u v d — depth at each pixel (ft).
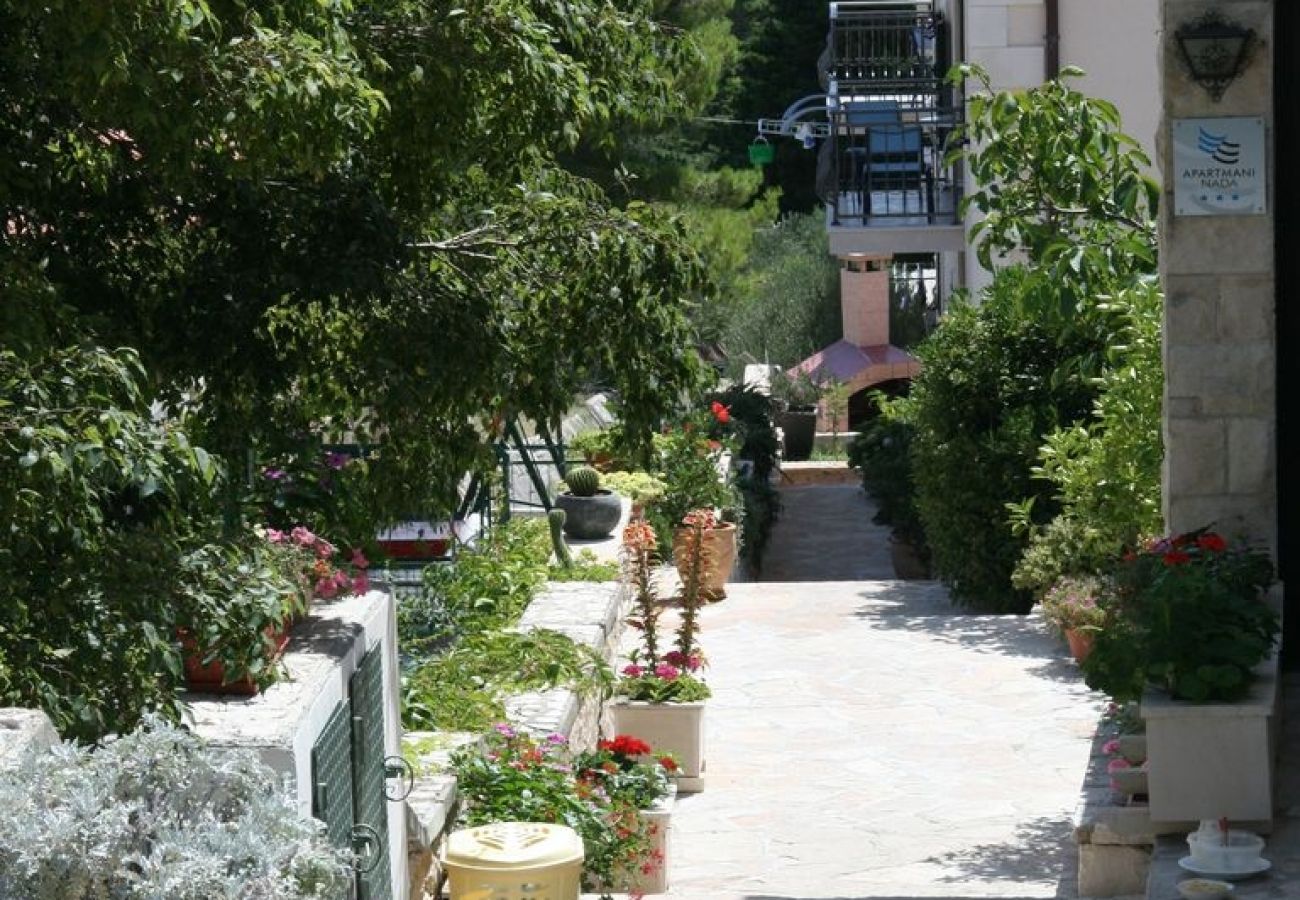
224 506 25.57
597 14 33.37
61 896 15.97
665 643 57.77
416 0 30.19
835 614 62.39
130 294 30.86
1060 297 43.52
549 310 33.42
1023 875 36.73
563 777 33.83
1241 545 32.73
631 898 32.50
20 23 25.68
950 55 83.71
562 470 66.69
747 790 44.04
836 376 116.47
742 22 158.40
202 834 16.84
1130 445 44.73
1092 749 36.32
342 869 17.98
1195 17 32.17
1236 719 27.68
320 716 23.08
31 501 20.98
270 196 30.71
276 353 31.27
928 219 76.38
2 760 17.35
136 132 26.71
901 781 44.27
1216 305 32.60
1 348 22.89
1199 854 26.76
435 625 45.57
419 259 32.40
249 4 26.91
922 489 64.64
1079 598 51.67
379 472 34.06
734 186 104.94
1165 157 32.58
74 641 21.83
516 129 31.68
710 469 69.46
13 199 28.60
